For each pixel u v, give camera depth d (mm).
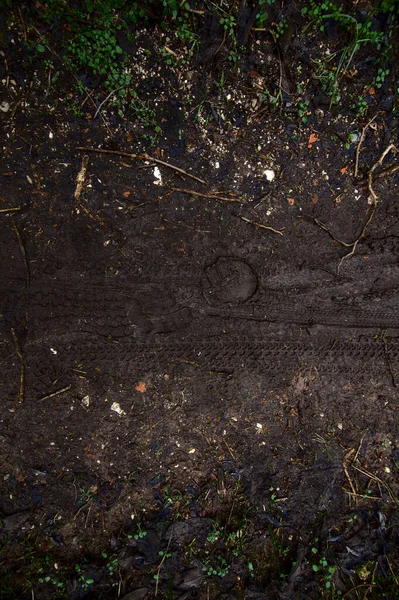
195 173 1125
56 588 1127
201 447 1171
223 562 1155
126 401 1152
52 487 1142
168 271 1147
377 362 1191
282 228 1153
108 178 1114
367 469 1192
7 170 1095
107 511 1150
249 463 1180
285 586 1153
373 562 1178
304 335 1178
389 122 1131
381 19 1071
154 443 1160
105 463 1153
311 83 1106
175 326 1156
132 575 1142
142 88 1087
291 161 1137
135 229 1131
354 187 1152
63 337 1135
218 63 1086
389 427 1190
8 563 1122
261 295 1166
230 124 1116
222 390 1168
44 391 1134
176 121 1105
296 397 1184
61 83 1075
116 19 1041
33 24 1044
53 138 1094
